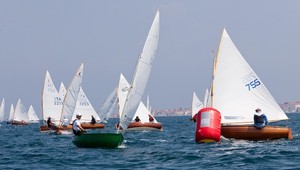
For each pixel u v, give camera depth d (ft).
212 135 158.92
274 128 163.43
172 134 251.39
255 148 145.38
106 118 369.50
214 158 125.08
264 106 172.55
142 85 154.20
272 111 172.24
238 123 173.27
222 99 173.06
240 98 172.65
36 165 117.39
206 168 109.09
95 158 127.95
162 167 111.24
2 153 147.74
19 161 125.70
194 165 114.01
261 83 172.14
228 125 165.37
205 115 160.45
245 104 172.65
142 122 293.02
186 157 127.85
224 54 173.27
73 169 109.91
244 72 172.65
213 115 160.04
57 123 331.77
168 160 122.93
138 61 153.07
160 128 295.07
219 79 173.37
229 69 173.06
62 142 194.39
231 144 157.07
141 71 153.58
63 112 298.56
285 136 164.55
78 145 155.94
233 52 172.96
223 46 173.27
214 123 159.63
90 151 144.97
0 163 122.42
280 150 139.44
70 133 284.82
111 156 131.75
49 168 111.75
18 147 171.73
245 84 172.55
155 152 140.67
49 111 330.95
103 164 116.98
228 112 172.86
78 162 121.29
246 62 172.45
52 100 331.77
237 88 172.86
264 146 150.71
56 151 148.77
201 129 159.84
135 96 153.38
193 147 153.28
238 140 164.96
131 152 141.18
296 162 116.06
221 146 152.15
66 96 298.56
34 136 259.39
